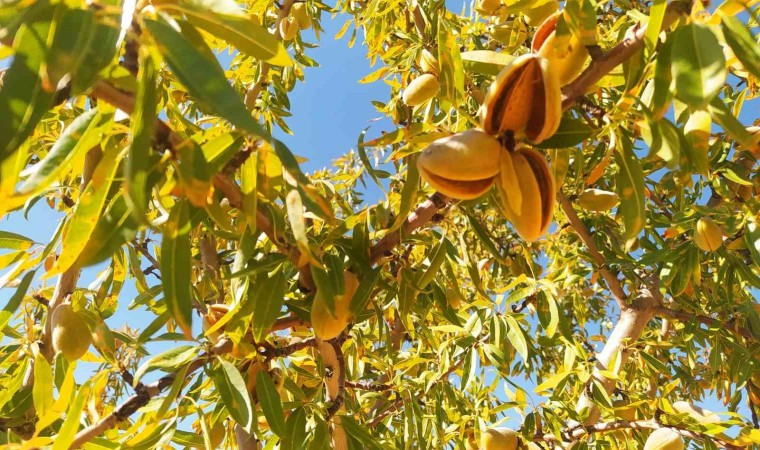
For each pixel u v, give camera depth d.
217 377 0.28
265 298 0.27
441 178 0.24
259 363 0.31
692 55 0.19
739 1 0.20
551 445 0.48
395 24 0.72
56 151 0.16
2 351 0.38
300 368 0.39
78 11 0.14
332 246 0.31
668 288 0.62
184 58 0.15
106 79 0.17
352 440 0.35
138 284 0.46
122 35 0.15
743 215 0.52
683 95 0.19
